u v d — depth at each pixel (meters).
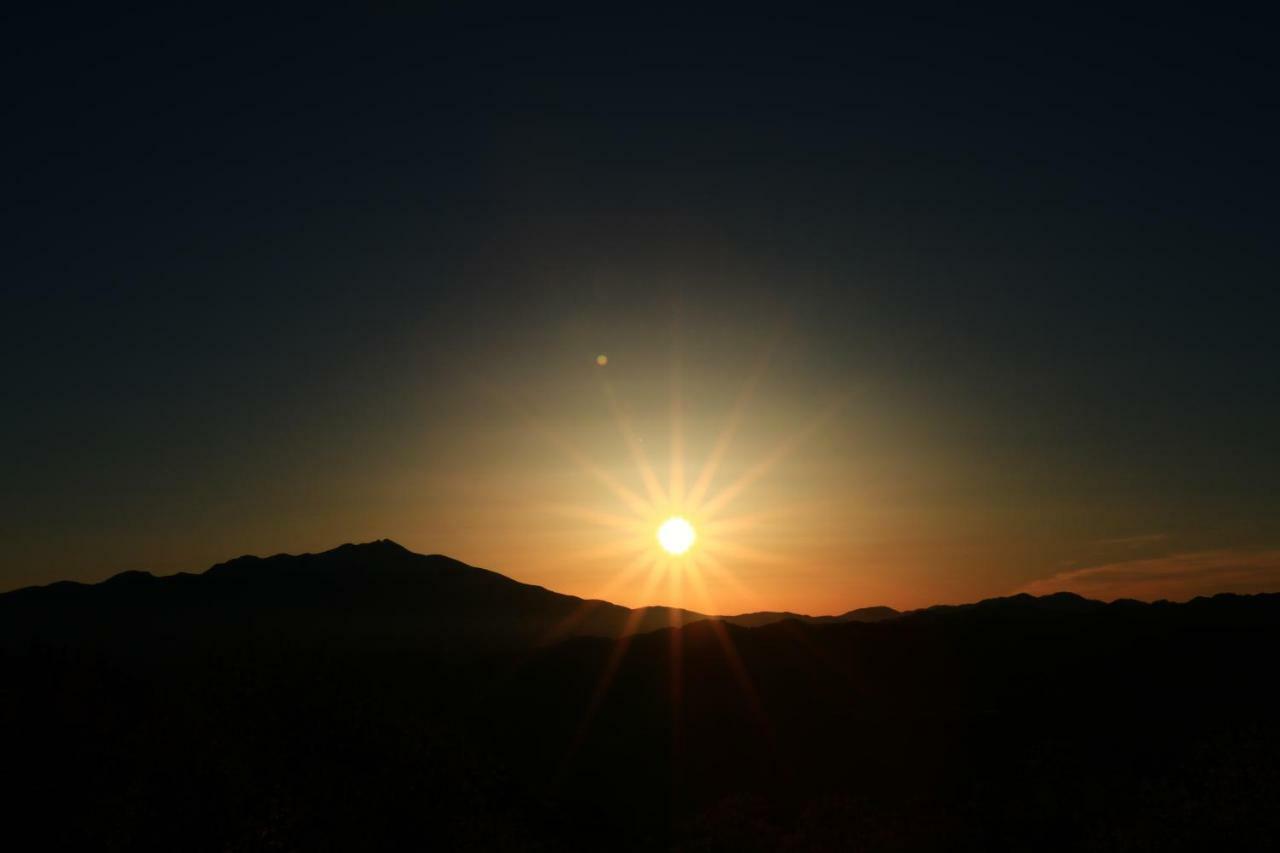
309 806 23.28
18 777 20.47
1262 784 30.89
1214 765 33.50
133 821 20.45
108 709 23.86
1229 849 28.16
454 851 24.84
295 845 21.80
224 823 21.47
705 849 33.84
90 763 21.83
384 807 24.98
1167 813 30.86
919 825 34.47
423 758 28.53
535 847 27.23
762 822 36.53
